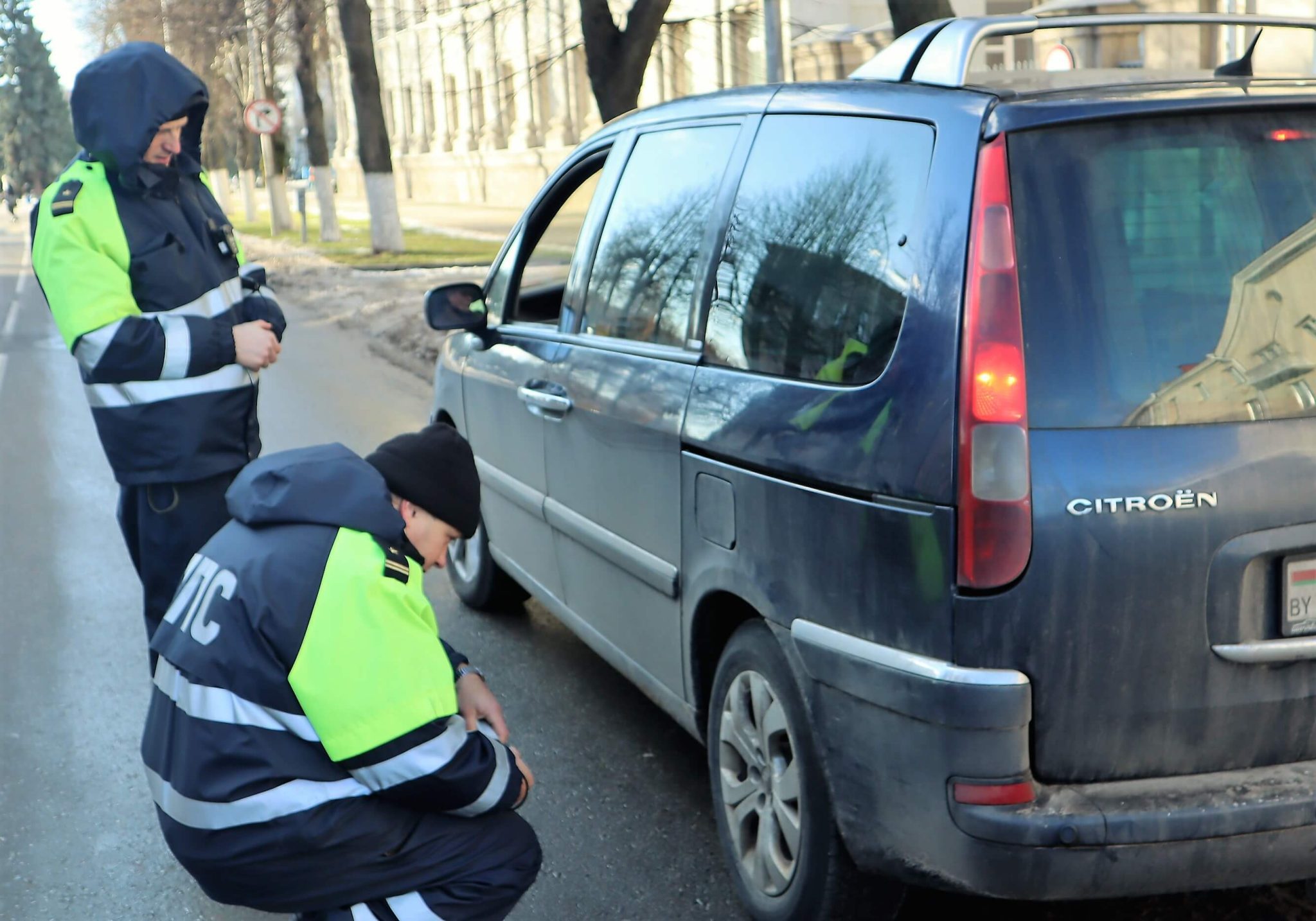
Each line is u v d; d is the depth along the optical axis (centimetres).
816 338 276
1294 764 246
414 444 241
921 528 239
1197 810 234
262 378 1187
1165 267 241
